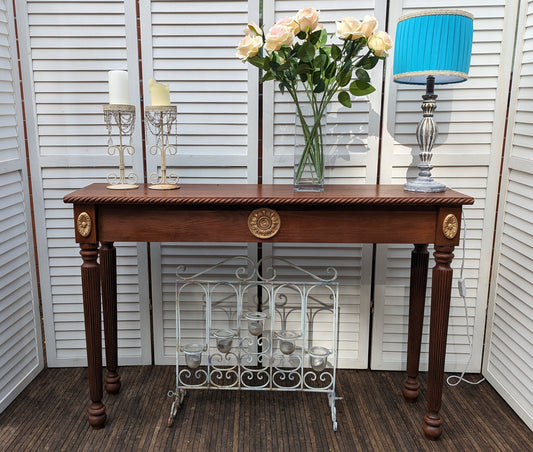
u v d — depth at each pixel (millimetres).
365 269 1843
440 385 1471
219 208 1400
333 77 1512
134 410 1657
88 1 1665
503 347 1742
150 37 1686
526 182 1587
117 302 1893
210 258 1851
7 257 1647
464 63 1390
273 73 1479
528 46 1580
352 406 1697
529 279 1563
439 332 1432
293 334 1716
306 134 1484
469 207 1783
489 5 1637
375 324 1896
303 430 1560
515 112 1657
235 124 1755
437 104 1714
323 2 1660
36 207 1807
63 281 1867
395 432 1555
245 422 1600
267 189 1562
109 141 1632
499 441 1513
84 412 1646
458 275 1844
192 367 1652
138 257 1851
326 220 1399
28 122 1746
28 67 1706
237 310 1732
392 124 1740
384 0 1645
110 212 1409
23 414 1630
